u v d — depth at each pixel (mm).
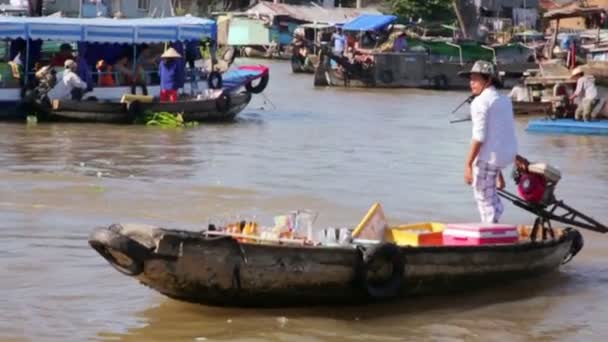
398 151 25188
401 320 10422
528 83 36625
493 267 11430
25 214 15305
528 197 12219
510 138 11930
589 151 26062
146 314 10344
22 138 25281
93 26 29562
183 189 18000
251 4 88312
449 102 44250
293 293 10273
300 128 30328
